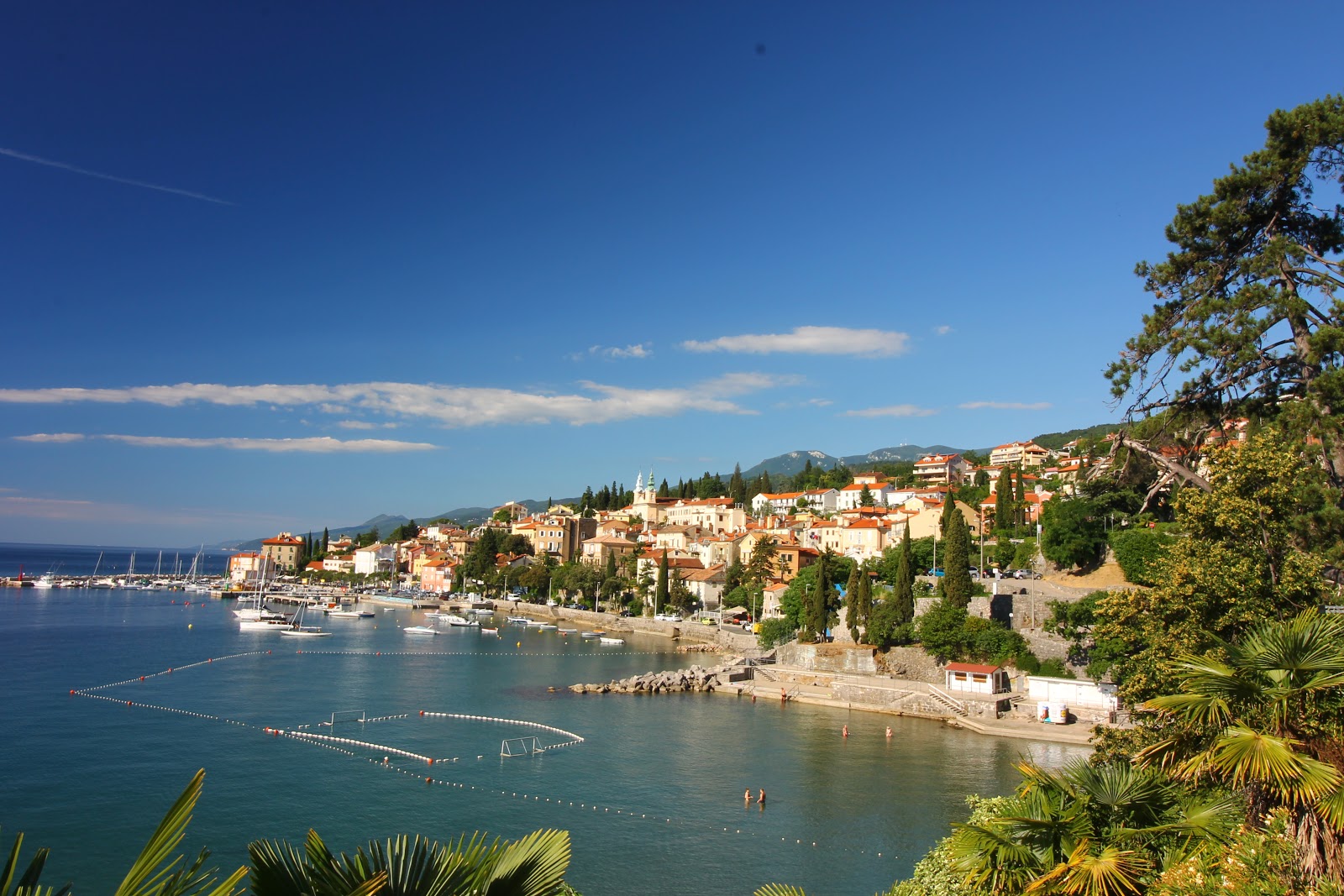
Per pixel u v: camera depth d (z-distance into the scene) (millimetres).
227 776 74125
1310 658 20406
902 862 57969
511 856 14898
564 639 193875
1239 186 39094
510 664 150625
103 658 140625
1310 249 39188
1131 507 114375
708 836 62594
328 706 105938
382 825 63156
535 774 77438
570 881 54188
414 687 122688
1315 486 33812
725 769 79875
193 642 169000
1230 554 33719
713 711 108125
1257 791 21328
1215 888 19031
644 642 187625
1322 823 18922
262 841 12750
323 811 65875
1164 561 38281
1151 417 42094
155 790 69500
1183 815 22906
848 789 73812
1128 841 22359
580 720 101875
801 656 129500
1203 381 40000
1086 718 96688
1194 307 39125
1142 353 41031
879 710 108438
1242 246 40562
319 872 12789
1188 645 33031
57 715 95812
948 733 95500
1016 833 23469
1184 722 22109
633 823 64938
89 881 52875
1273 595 32406
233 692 113438
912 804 69875
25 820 61938
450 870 13945
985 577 137875
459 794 70938
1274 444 35000
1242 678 20797
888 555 173000
